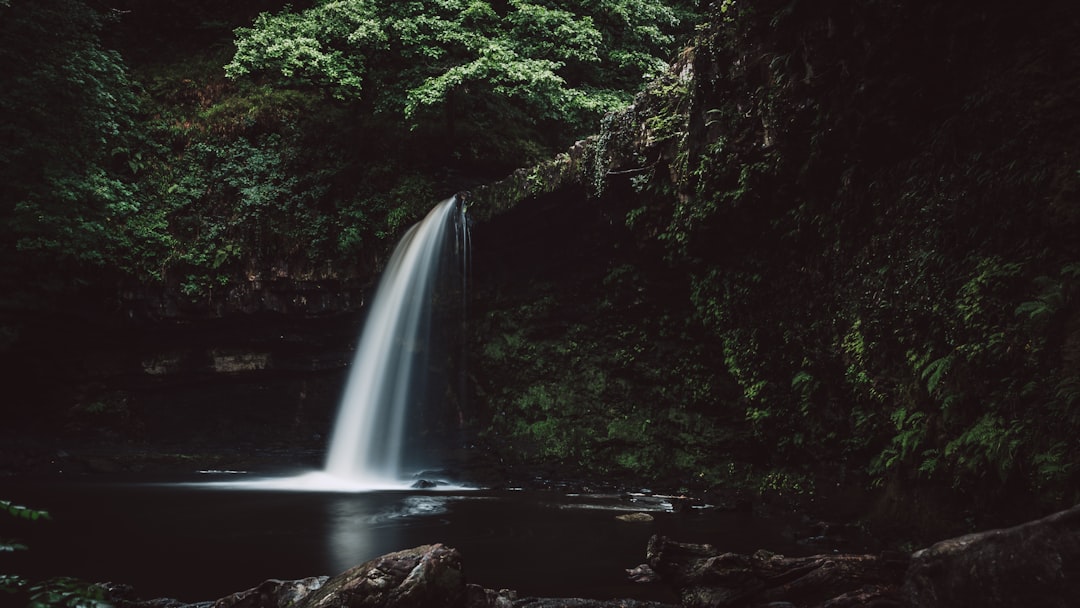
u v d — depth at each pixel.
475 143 19.94
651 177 12.81
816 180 10.35
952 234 8.08
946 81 8.40
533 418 16.30
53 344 17.64
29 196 16.22
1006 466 6.71
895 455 8.78
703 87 11.47
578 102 18.11
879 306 9.09
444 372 18.09
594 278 15.62
